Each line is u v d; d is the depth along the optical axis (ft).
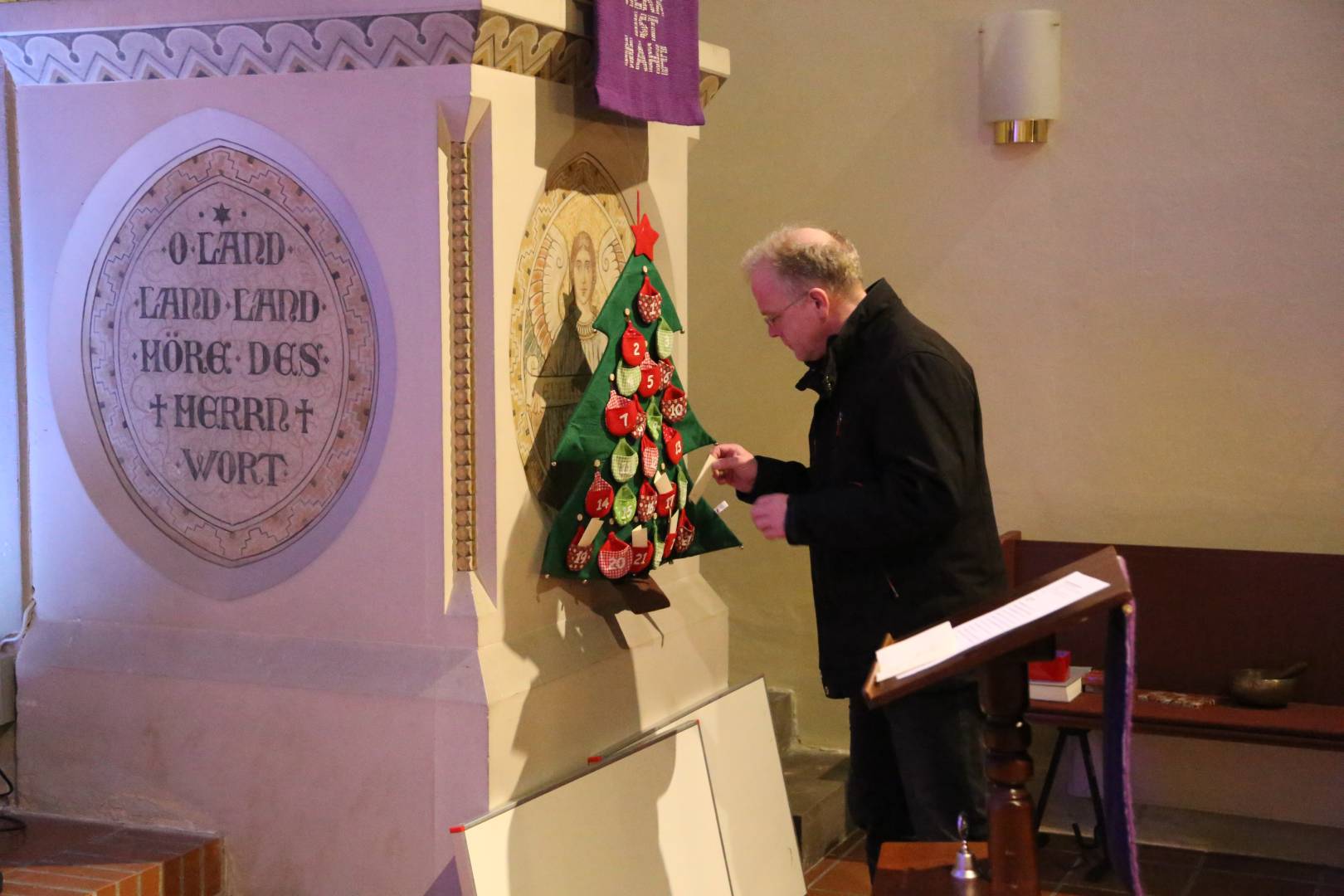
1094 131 14.11
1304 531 13.57
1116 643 5.87
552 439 9.95
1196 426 13.92
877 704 5.84
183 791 9.75
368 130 9.03
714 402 16.01
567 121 9.86
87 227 9.92
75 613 10.17
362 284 9.16
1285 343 13.56
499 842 8.64
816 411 9.82
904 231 15.01
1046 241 14.40
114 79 9.80
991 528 9.51
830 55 15.20
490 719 8.85
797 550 15.64
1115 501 14.28
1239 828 13.43
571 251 10.18
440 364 8.98
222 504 9.71
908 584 9.26
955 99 14.69
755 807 11.57
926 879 6.77
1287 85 13.37
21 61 9.91
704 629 11.81
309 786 9.37
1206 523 13.94
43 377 10.09
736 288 15.81
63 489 10.11
